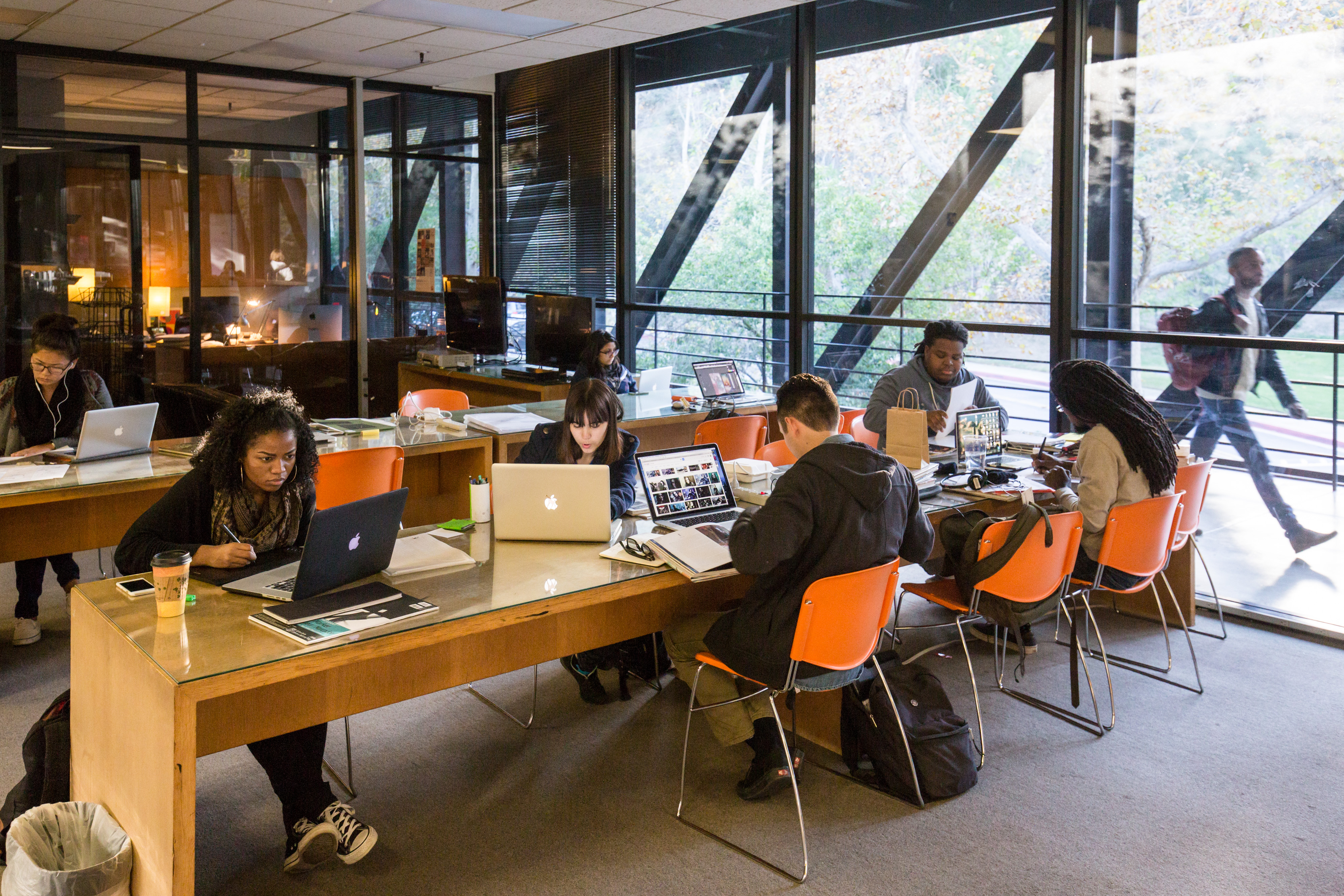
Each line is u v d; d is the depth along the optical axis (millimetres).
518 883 2582
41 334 4180
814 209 6344
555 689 3830
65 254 6871
